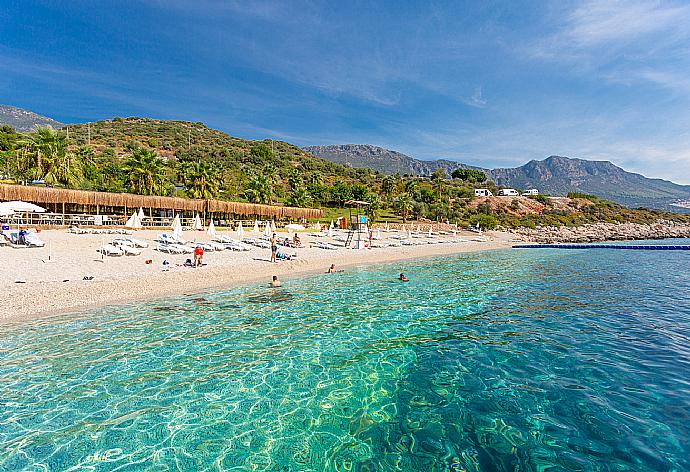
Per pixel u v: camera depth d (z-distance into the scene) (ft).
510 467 15.39
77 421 19.15
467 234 181.27
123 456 16.49
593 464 15.44
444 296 48.91
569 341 30.89
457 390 22.44
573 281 60.90
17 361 26.14
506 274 68.44
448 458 16.14
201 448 17.15
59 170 119.65
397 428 18.61
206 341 30.89
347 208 243.60
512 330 34.12
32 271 48.65
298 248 94.53
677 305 43.65
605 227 231.91
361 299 46.78
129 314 38.06
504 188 386.32
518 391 22.13
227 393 22.24
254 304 43.50
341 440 17.70
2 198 89.92
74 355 27.40
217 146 432.66
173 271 56.59
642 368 25.11
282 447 17.19
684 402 20.34
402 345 30.30
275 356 27.91
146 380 23.76
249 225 146.20
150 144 375.04
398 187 308.19
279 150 512.63
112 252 64.13
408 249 111.86
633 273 70.23
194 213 140.56
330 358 27.63
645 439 17.10
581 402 20.63
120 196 111.45
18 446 17.08
